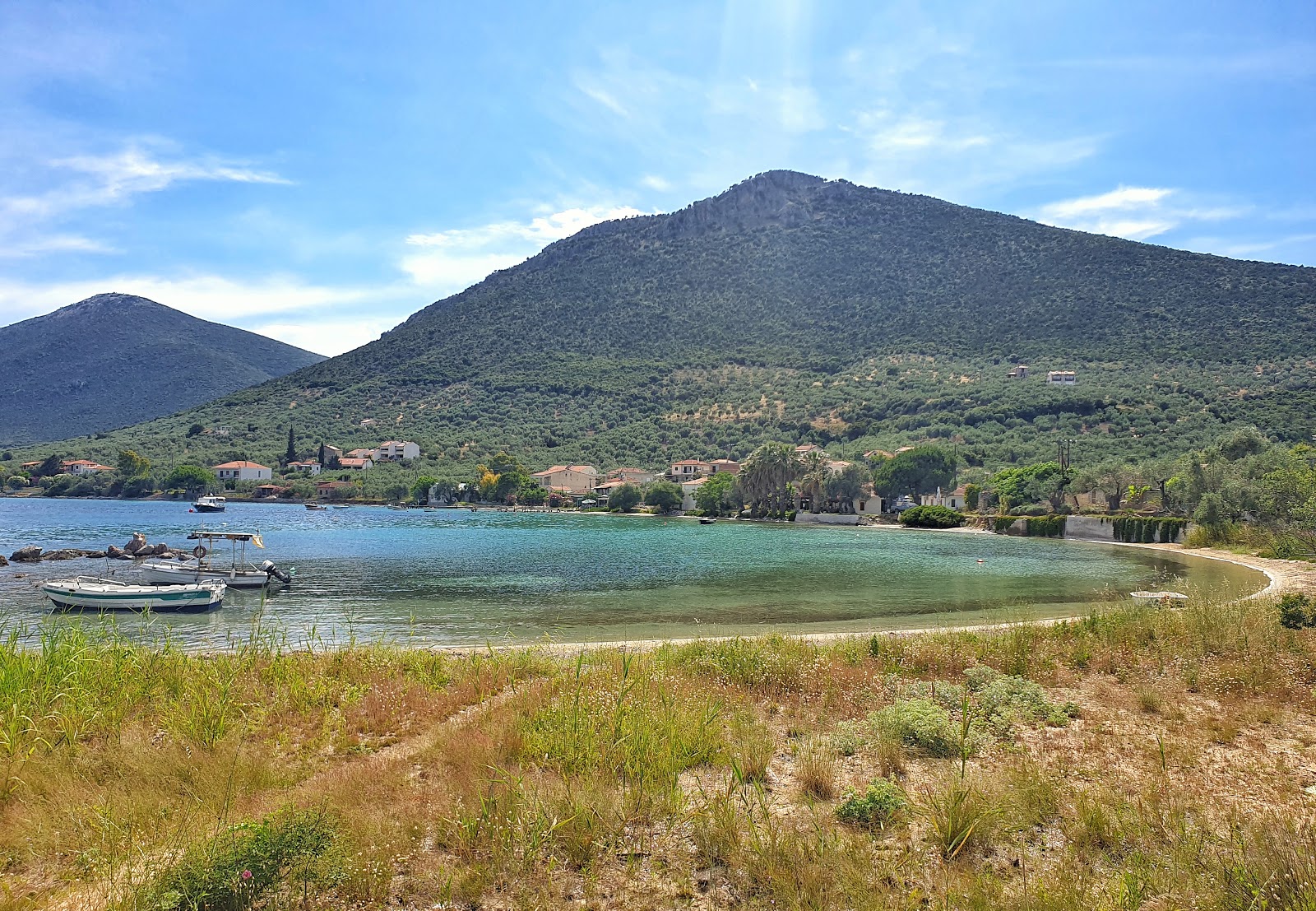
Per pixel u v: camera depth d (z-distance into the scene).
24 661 12.32
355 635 23.48
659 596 32.38
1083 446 109.50
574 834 7.14
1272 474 51.09
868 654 16.44
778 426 158.38
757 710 12.23
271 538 65.50
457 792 8.09
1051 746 10.09
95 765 8.95
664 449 158.62
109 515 95.38
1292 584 31.22
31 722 9.77
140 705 11.61
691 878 6.57
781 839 7.00
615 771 8.88
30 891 6.29
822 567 44.69
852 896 6.06
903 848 7.08
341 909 5.96
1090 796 8.06
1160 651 15.41
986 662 15.22
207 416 196.62
